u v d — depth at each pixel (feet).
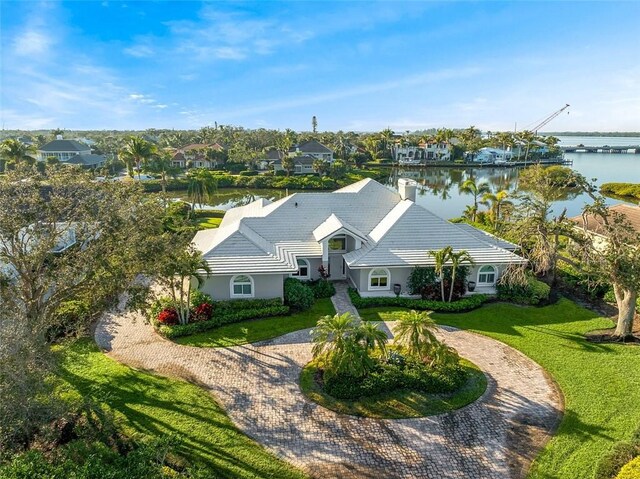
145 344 81.46
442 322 91.25
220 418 59.72
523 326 89.20
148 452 45.98
